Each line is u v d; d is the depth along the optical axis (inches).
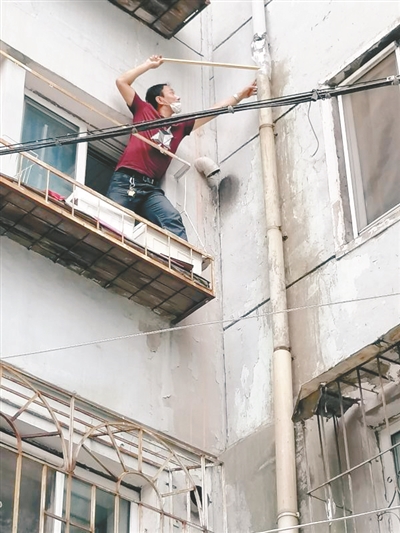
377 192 359.9
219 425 365.4
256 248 390.9
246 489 344.5
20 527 298.8
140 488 337.7
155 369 359.6
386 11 382.3
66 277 352.5
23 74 376.8
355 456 319.6
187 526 324.2
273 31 430.9
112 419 335.6
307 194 379.9
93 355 345.1
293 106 402.6
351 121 380.8
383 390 303.6
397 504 306.2
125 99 399.5
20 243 345.4
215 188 421.4
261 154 399.2
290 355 351.3
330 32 402.6
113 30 423.2
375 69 382.9
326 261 358.9
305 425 336.5
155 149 391.5
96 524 318.3
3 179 322.0
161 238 365.4
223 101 419.8
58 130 390.0
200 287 359.6
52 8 404.5
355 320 338.3
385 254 339.6
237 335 380.5
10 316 330.3
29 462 311.7
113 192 380.8
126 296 365.4
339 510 315.0
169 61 406.3
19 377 307.1
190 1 423.2
